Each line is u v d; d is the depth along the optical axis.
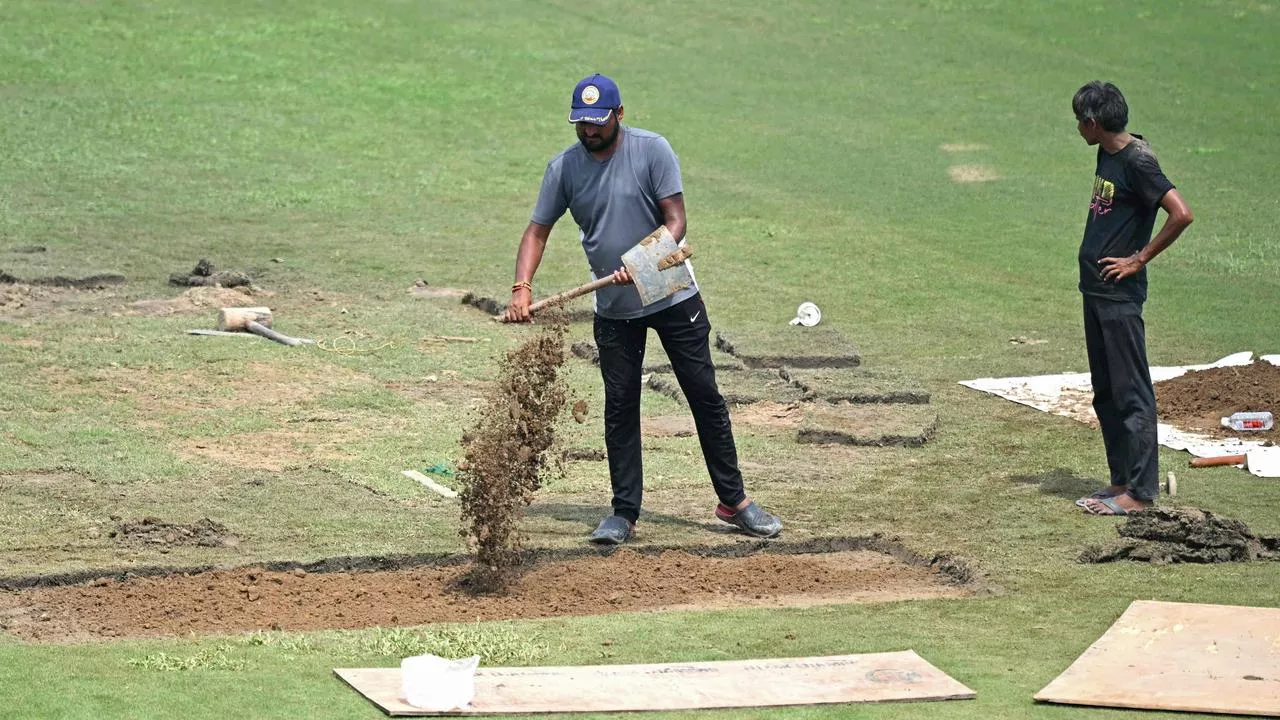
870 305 48.03
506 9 100.81
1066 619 22.17
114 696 18.67
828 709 18.64
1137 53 90.00
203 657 20.14
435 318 45.12
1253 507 28.14
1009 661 20.42
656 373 38.62
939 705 18.81
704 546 25.89
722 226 59.66
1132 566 24.91
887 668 19.95
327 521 26.81
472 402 36.16
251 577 23.83
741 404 36.47
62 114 76.38
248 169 68.69
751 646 20.97
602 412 35.22
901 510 28.19
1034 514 27.92
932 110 80.62
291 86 83.69
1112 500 28.05
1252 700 18.72
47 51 87.62
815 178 68.19
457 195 65.38
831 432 33.16
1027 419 35.12
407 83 84.94
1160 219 60.75
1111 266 27.56
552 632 21.56
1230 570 24.67
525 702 18.72
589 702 18.75
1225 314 46.09
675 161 25.80
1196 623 21.52
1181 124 76.31
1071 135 75.94
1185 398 35.59
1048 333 44.41
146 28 93.56
